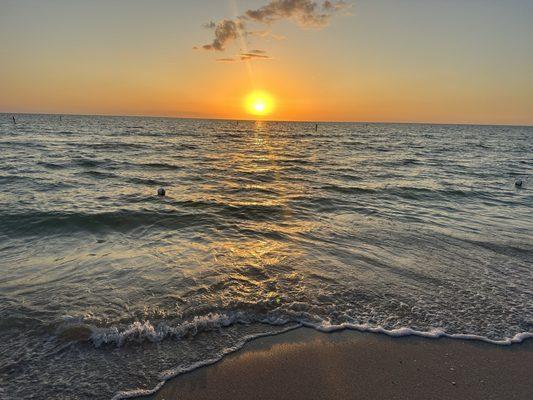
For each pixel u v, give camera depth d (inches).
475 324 180.9
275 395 131.3
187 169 738.2
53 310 181.3
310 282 221.0
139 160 851.4
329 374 143.0
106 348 154.1
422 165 952.9
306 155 1157.1
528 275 241.1
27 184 522.6
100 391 130.2
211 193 506.9
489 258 270.8
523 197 559.2
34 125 2997.0
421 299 203.9
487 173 842.2
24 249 273.3
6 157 807.7
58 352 150.4
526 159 1257.4
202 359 149.3
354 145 1743.4
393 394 133.3
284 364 148.0
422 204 477.7
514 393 135.2
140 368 142.8
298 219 376.5
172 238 305.0
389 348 160.6
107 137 1747.0
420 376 142.9
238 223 355.9
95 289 204.8
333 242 300.4
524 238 325.7
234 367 145.1
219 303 193.0
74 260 249.9
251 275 229.1
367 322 180.2
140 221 354.9
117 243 291.0
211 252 270.2
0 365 141.6
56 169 667.4
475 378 142.7
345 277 229.6
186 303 191.8
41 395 127.4
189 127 3922.2
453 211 440.8
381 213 413.7
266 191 531.5
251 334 167.6
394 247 290.0
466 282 227.1
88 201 432.1
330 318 182.7
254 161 935.7
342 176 708.0
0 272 226.5
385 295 207.2
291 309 189.8
